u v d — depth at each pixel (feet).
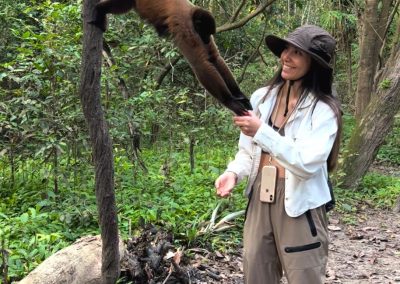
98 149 9.80
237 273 17.07
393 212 27.32
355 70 68.74
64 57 21.08
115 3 10.14
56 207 20.12
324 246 10.19
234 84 11.02
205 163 29.55
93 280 13.19
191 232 18.61
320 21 49.44
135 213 19.97
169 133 29.73
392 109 31.27
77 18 22.76
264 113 10.54
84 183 22.62
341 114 9.78
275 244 10.52
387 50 53.72
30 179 24.25
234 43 41.45
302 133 9.71
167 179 25.16
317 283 10.03
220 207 22.08
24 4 30.19
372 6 41.55
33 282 12.69
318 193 9.98
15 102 21.11
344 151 31.99
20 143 22.40
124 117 23.27
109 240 10.34
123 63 26.96
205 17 11.07
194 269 15.88
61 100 21.66
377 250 21.13
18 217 18.62
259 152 10.58
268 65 44.98
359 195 30.12
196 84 38.86
